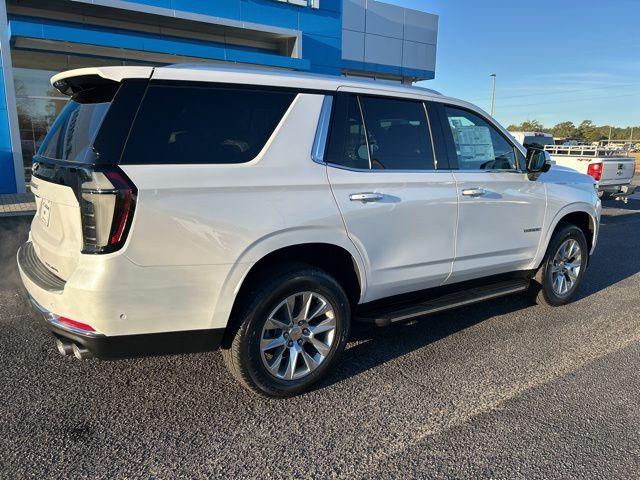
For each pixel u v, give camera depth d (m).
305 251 3.37
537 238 4.78
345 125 3.44
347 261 3.52
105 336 2.70
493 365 3.88
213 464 2.66
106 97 2.86
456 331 4.56
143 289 2.71
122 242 2.61
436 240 3.93
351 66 20.55
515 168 4.60
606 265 7.20
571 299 5.48
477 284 4.54
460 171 4.11
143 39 12.76
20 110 13.29
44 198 3.13
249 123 3.05
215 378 3.57
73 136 2.98
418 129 3.89
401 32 21.59
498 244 4.43
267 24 15.59
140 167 2.67
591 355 4.09
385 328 4.59
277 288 3.10
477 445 2.87
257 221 2.97
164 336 2.86
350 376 3.66
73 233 2.73
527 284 4.81
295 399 3.33
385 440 2.90
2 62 11.83
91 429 2.92
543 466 2.70
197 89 2.91
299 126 3.21
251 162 3.00
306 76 3.39
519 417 3.16
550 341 4.36
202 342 2.99
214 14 14.53
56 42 12.26
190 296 2.84
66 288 2.65
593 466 2.71
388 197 3.56
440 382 3.60
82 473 2.55
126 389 3.39
